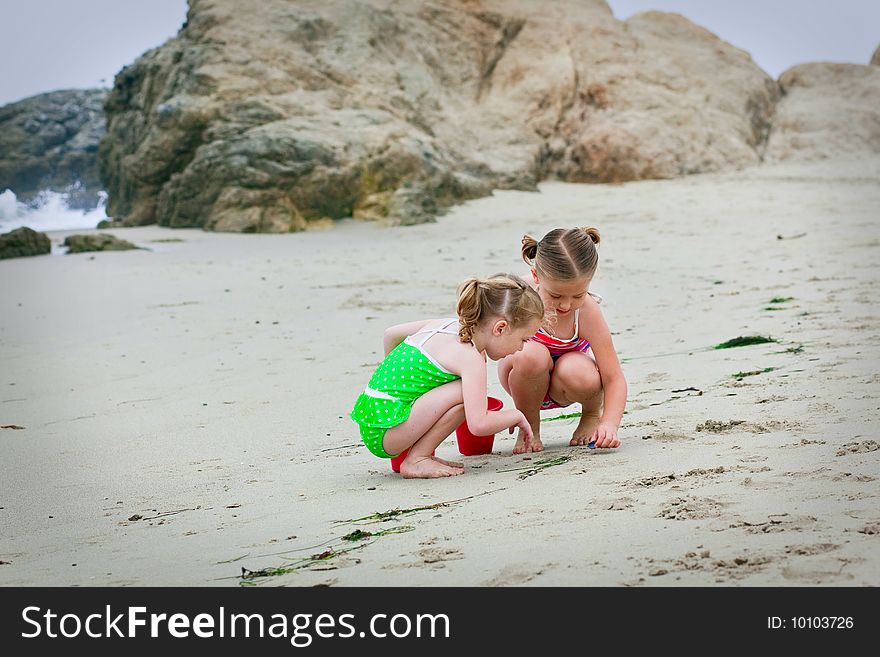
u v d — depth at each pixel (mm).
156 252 15398
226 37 20734
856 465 3426
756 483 3324
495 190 21672
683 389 5383
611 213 18500
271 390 6527
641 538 2893
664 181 22625
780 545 2697
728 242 13914
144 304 10539
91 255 15125
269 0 22094
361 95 21172
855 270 10242
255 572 2998
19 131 31297
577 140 23609
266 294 10945
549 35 25312
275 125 19375
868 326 6906
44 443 5387
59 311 10281
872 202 17453
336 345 8039
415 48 23344
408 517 3428
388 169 19469
